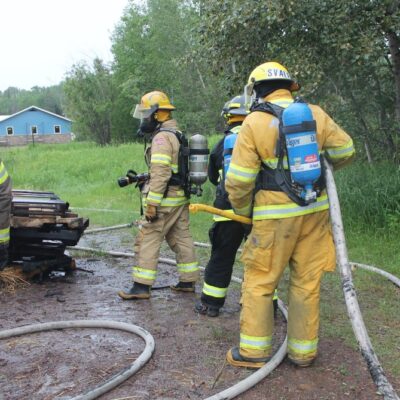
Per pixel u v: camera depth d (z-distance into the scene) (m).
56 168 17.77
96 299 5.09
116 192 13.35
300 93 7.42
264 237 3.28
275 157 3.20
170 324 4.38
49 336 4.16
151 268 5.02
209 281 4.50
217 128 31.45
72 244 5.76
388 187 7.20
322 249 3.39
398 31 7.18
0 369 3.58
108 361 3.68
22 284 5.52
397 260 5.92
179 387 3.28
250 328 3.48
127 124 42.91
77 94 42.75
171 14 35.81
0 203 4.96
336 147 3.36
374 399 3.11
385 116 9.07
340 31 7.00
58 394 3.22
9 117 61.03
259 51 7.82
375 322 4.29
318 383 3.30
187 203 5.13
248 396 3.16
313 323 3.44
